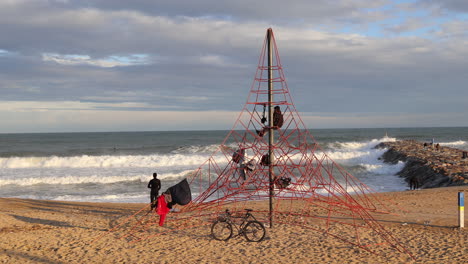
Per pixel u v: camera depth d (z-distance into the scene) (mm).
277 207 17125
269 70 12703
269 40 12656
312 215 15578
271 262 9719
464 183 25062
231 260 9930
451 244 11000
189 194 12688
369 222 14000
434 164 32906
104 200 23016
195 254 10492
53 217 15836
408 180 31812
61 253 10648
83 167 39250
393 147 53156
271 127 12750
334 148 64062
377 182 30922
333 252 10508
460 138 104812
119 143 88938
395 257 9977
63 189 27031
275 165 13125
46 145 81312
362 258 9938
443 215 15047
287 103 12852
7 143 88688
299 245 11211
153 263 9766
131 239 12195
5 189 27141
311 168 14055
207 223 14211
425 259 9742
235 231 12883
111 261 9953
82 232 13117
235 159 13391
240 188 13508
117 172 35031
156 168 38156
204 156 45719
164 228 13578
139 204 19719
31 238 12219
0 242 11664
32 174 33938
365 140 86125
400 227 13219
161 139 107062
